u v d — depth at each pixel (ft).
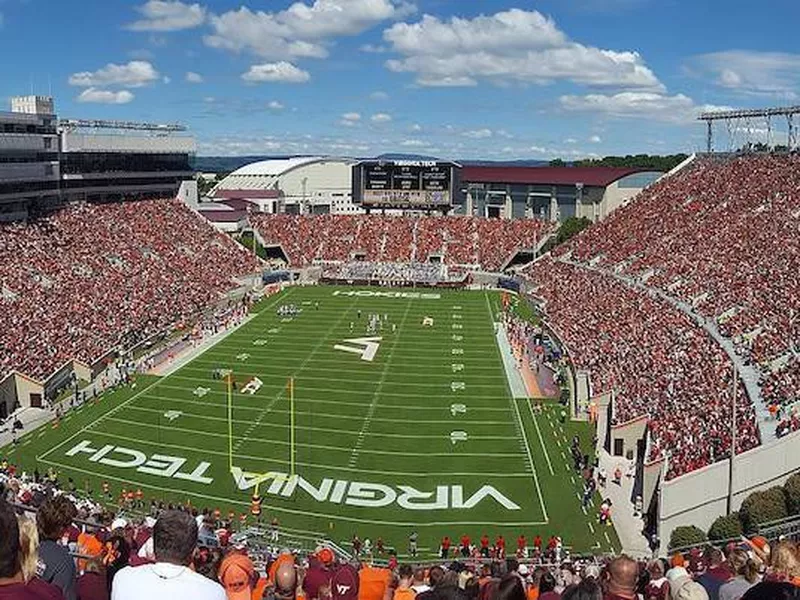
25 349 166.61
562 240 330.13
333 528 104.01
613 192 367.04
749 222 223.51
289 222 358.64
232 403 154.51
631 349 169.99
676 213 267.39
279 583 25.90
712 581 33.06
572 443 135.03
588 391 154.20
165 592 19.80
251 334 215.31
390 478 119.85
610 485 118.11
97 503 107.55
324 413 148.87
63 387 165.17
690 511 96.58
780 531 73.46
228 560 25.44
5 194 239.50
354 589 33.53
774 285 172.76
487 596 28.81
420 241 343.67
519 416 149.07
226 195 464.24
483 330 223.51
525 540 100.94
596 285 242.17
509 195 394.52
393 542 100.22
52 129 264.52
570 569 55.47
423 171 342.44
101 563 30.01
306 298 274.98
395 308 257.96
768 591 20.97
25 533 19.03
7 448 131.75
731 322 161.48
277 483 117.80
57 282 213.66
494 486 117.50
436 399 158.30
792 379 120.26
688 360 149.59
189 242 299.58
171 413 148.87
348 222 358.43
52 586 18.08
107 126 313.12
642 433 128.26
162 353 194.08
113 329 198.29
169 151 331.36
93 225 267.80
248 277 293.84
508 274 312.29
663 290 209.87
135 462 125.49
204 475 120.57
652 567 46.57
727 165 282.36
